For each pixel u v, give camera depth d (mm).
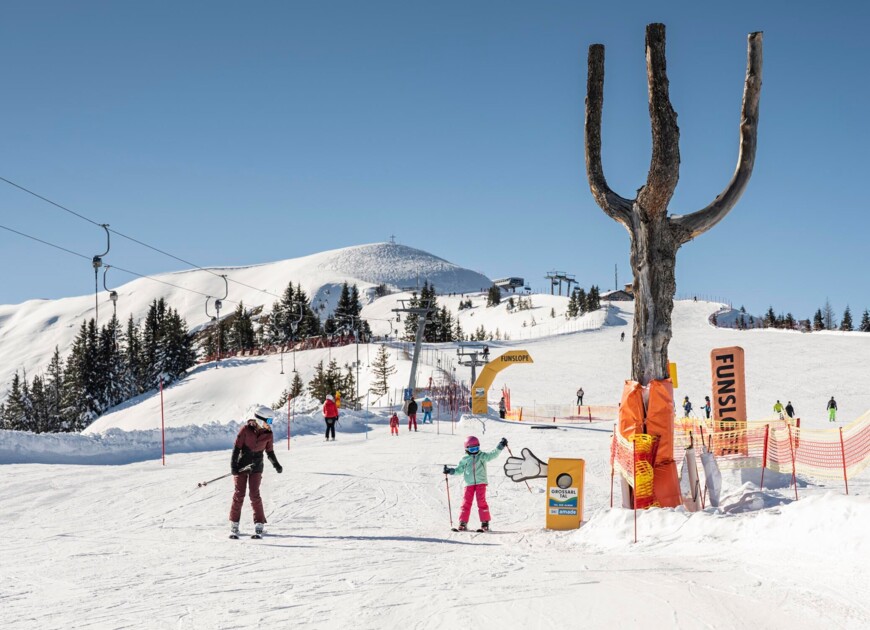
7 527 9719
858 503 6484
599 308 148625
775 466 12555
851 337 78625
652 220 10242
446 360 83938
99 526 9859
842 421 38688
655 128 9992
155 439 21828
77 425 99062
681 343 80250
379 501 12805
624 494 10406
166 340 109375
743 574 5848
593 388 60281
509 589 5773
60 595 5922
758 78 10188
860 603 4793
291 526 10258
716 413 14648
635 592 5406
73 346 105062
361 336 120375
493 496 13844
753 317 144625
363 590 5996
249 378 99750
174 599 5754
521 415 43938
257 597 5797
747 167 10266
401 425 37906
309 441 27594
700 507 10469
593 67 10852
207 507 11578
